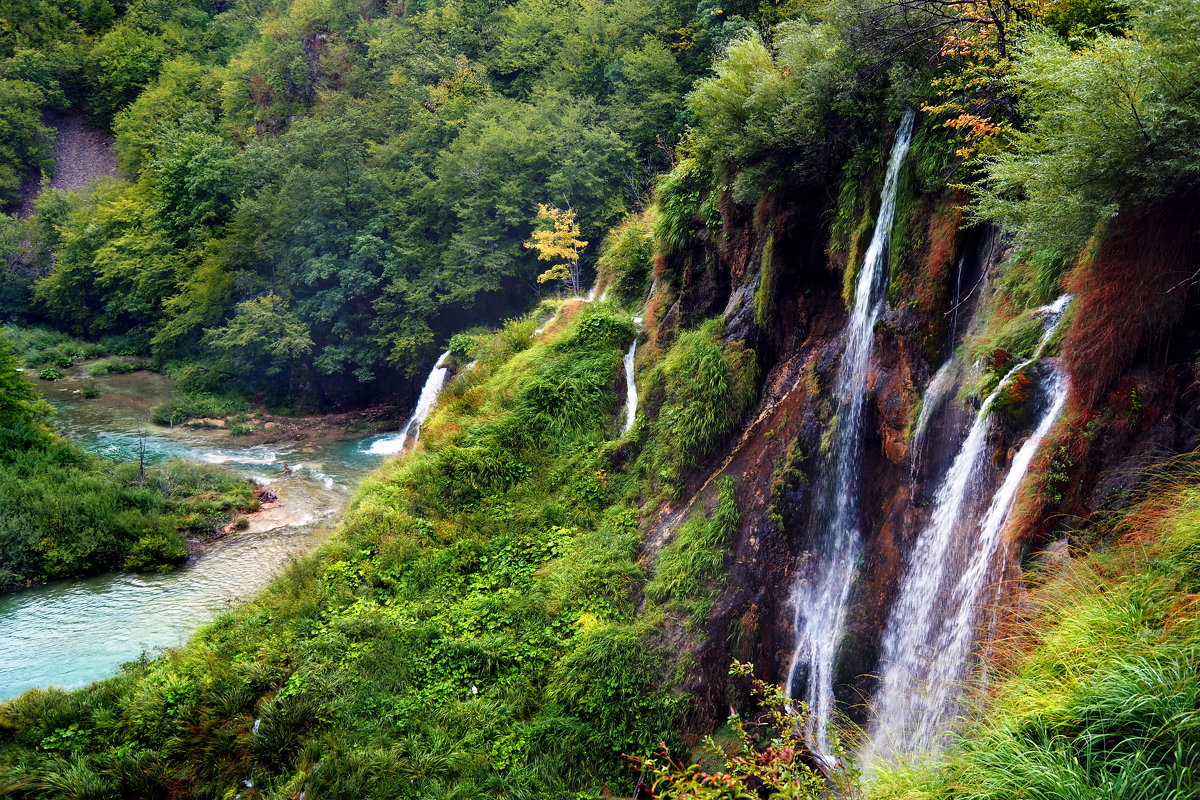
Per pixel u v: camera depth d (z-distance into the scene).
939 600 7.62
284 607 12.49
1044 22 7.78
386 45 46.62
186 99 55.84
